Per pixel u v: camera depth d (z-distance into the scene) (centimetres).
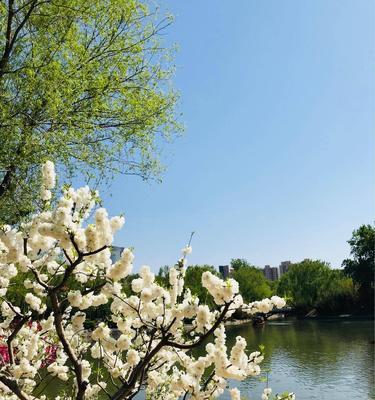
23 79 860
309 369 2384
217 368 392
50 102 830
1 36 895
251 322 5869
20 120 820
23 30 930
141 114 1041
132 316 447
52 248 467
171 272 482
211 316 420
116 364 469
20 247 404
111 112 1010
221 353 394
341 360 2608
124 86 1045
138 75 1088
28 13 849
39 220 400
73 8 910
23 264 396
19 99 868
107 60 1023
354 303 6806
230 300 353
